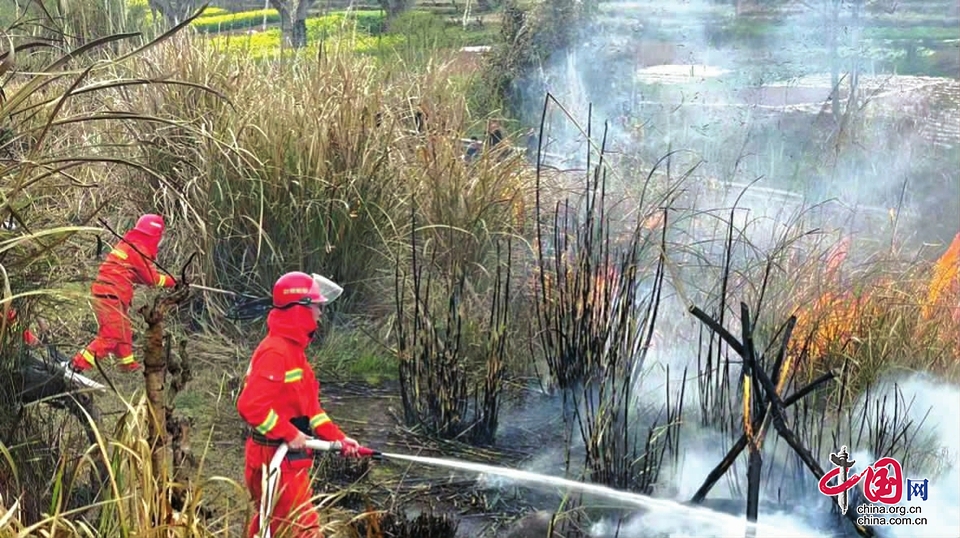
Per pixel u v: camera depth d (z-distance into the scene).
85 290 6.86
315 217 8.40
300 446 4.99
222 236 8.50
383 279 8.52
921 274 8.12
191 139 8.70
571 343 7.23
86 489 5.41
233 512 4.80
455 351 6.99
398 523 5.52
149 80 5.17
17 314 5.53
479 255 8.16
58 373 5.75
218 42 9.80
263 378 4.96
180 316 8.32
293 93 9.03
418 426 7.02
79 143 8.67
